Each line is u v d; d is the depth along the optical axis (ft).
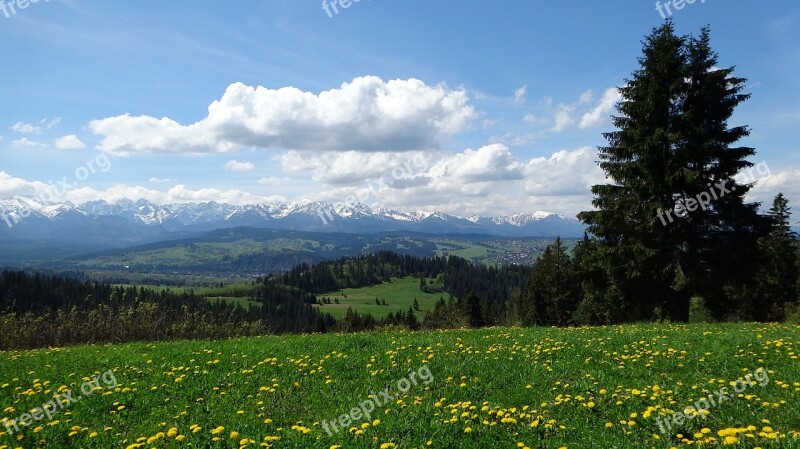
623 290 81.61
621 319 93.35
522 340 45.32
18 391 34.37
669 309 81.25
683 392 27.37
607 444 21.06
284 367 37.52
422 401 28.68
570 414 25.17
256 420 26.81
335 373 35.47
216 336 73.05
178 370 37.40
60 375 38.17
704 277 73.36
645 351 36.55
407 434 23.65
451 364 36.04
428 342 45.34
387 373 34.78
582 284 89.30
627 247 77.00
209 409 29.07
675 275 75.15
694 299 117.29
